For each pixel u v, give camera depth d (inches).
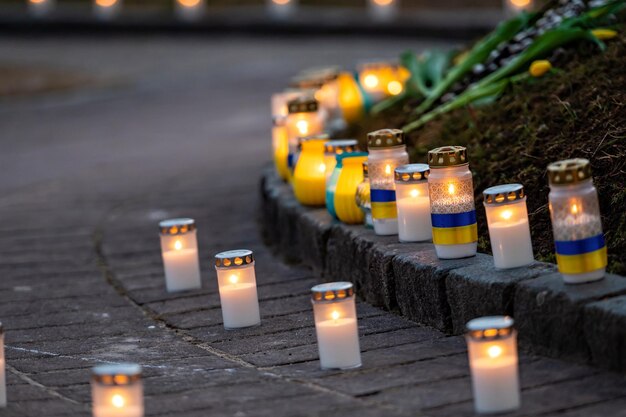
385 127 397.4
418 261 259.6
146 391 229.6
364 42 1067.9
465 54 430.3
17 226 443.5
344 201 303.4
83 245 400.5
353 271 293.6
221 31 1187.9
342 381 225.1
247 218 423.8
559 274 232.7
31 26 1272.1
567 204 220.5
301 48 1067.9
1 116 832.9
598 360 211.8
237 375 237.5
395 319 267.0
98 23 1243.8
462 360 229.9
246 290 279.6
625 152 270.2
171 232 326.0
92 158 625.3
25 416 216.4
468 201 255.6
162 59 1074.7
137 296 324.5
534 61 352.5
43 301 325.4
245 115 747.4
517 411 197.5
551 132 301.7
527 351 227.3
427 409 203.6
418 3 1165.7
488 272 241.6
